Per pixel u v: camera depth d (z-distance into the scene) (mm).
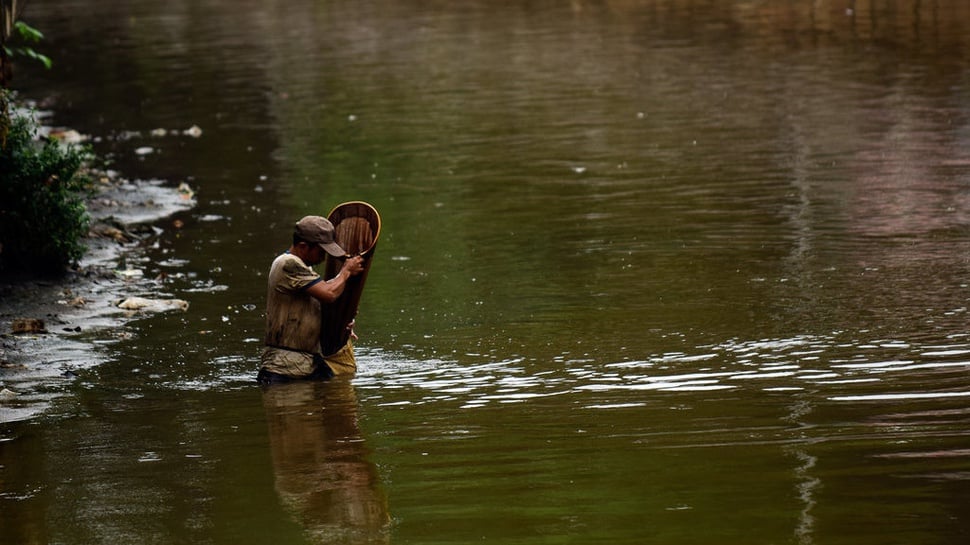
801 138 42125
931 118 44438
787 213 32156
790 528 13148
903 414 17141
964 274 25547
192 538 13812
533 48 69938
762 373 19781
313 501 14883
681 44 68750
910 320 22516
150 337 24266
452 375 20891
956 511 13398
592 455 16078
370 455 16703
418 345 22922
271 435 17984
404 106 52969
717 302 24609
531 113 49844
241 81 62000
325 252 22328
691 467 15359
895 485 14305
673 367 20469
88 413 19672
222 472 16281
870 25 73438
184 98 57656
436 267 28781
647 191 35750
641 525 13484
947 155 38188
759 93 51719
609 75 58625
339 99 55438
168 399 20375
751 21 78125
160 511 14812
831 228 30359
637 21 80938
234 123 50469
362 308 25688
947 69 55344
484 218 33625
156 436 18234
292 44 77250
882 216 31266
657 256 28703
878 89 51156
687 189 35625
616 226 31891
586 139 44125
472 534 13500
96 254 31172
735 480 14789
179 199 37438
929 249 27766
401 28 84000
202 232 33344
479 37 76375
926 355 20281
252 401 20047
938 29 69938
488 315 24672
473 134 46156
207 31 87188
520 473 15500
